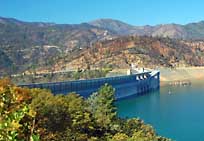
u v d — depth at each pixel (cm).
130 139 8256
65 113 7206
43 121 6606
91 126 8275
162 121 16438
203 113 18575
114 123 9612
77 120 7912
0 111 1803
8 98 2053
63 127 7100
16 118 1666
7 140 1603
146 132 9681
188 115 18012
